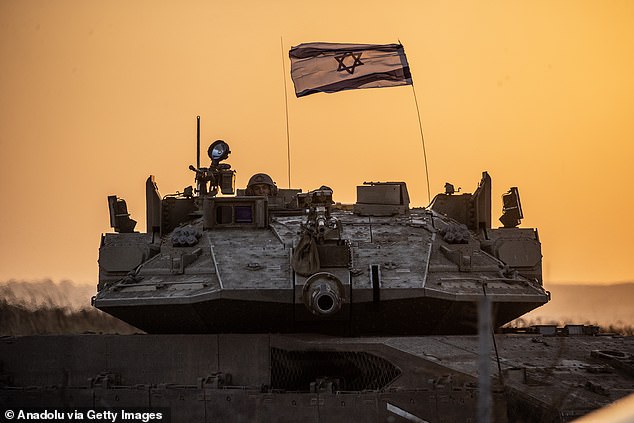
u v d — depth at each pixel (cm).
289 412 3419
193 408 3525
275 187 5191
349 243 4425
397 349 3581
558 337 4050
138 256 4500
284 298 3981
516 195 5150
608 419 2003
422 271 4181
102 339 3878
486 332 1772
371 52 5747
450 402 3247
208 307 4022
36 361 3897
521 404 2989
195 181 5484
